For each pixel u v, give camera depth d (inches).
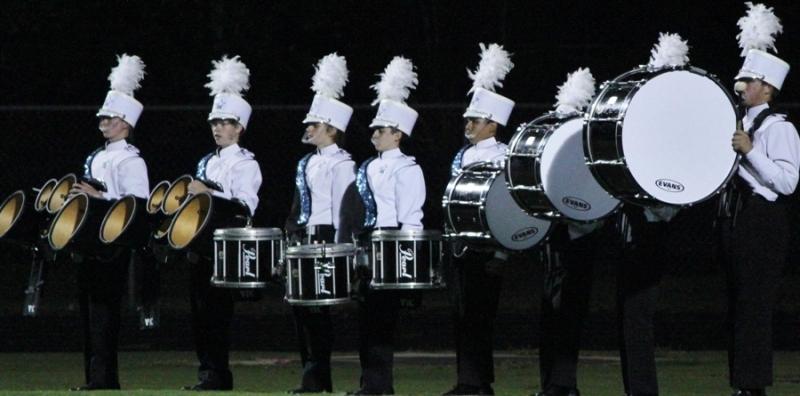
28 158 1779.0
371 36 1958.7
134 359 1178.0
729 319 765.3
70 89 1878.7
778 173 730.2
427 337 1314.0
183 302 1537.9
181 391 819.4
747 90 761.6
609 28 2089.1
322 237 894.4
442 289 848.9
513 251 827.4
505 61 896.3
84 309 948.0
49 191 965.2
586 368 1100.5
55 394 798.5
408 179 866.8
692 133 719.1
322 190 898.1
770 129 744.3
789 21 2015.3
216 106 941.2
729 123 727.1
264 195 1708.9
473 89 895.7
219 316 921.5
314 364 884.6
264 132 1731.1
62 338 1311.5
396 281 829.2
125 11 1865.2
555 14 2086.6
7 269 1743.4
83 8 1856.5
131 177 951.6
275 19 1892.2
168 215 905.5
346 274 831.1
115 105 963.3
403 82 887.1
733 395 760.3
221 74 948.0
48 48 1870.1
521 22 2084.2
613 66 2031.3
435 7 1972.2
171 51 1863.9
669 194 715.4
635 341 771.4
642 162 709.9
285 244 907.4
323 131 908.0
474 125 887.7
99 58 1870.1
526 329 1347.2
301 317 888.9
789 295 1513.3
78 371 1092.5
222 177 928.3
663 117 713.0
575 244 823.7
